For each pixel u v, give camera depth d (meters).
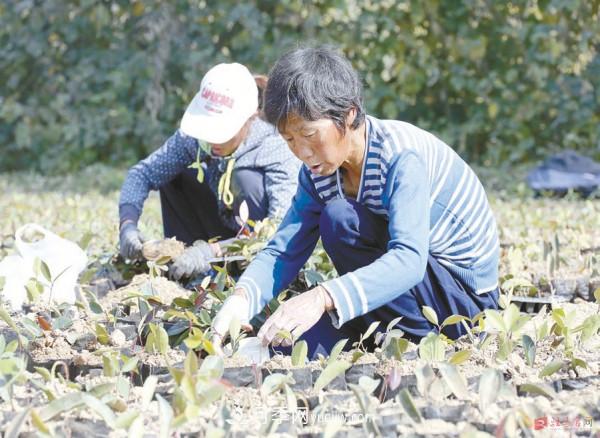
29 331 2.70
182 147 4.02
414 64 9.05
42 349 2.67
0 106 9.75
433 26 9.06
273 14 9.24
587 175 7.73
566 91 8.94
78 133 9.45
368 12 8.96
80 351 2.71
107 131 9.48
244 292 2.74
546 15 8.94
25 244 3.23
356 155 2.60
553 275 3.72
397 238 2.49
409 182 2.54
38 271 3.08
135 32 9.49
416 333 2.79
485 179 8.45
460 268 2.81
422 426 2.07
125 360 2.40
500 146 9.11
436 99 9.38
